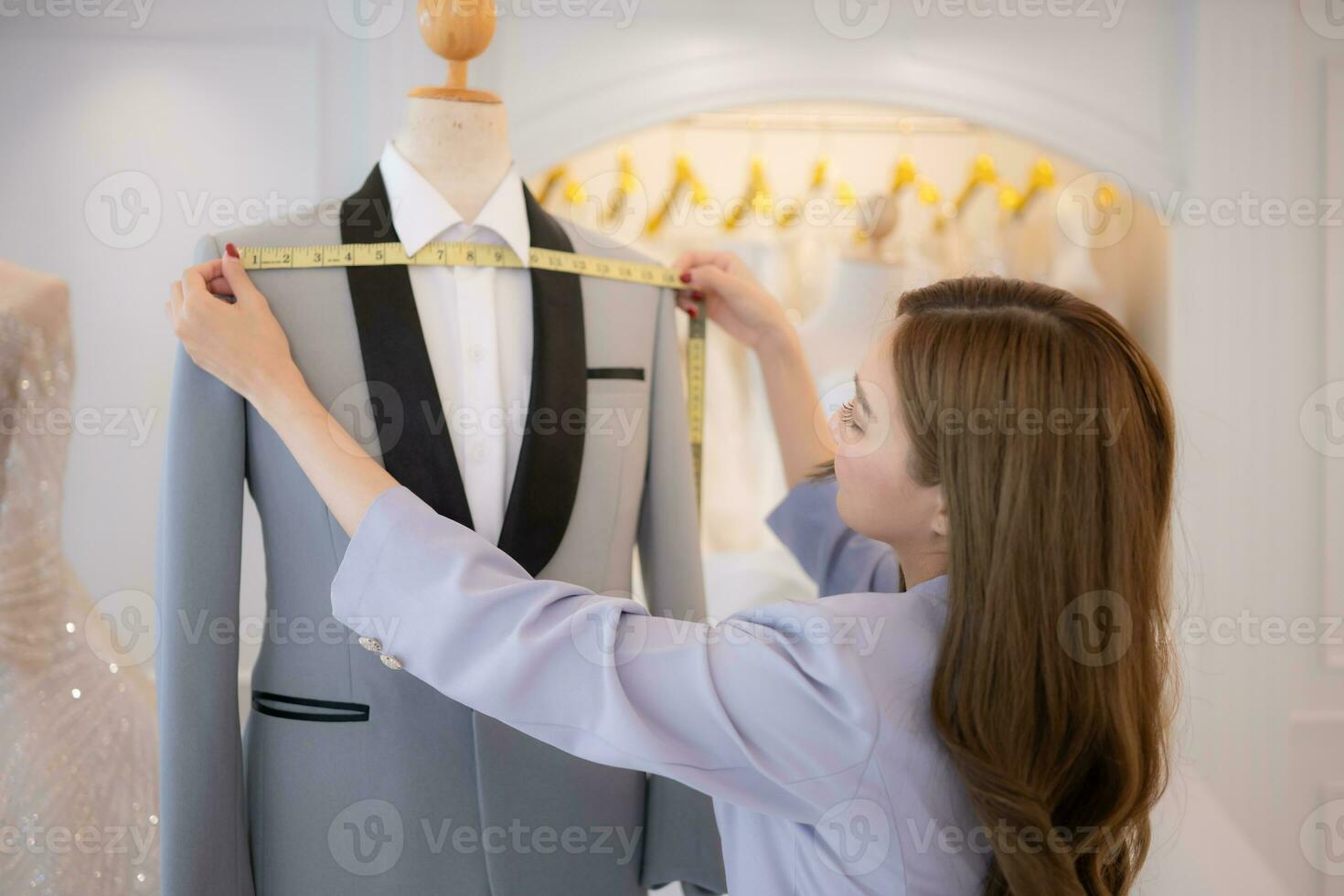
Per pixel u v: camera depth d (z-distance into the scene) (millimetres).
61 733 1268
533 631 970
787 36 2396
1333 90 2443
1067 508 977
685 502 1343
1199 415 2475
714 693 959
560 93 2340
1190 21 2426
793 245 2713
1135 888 2318
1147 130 2469
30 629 1252
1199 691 2480
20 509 1248
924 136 2738
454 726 1162
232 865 1124
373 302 1160
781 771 962
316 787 1142
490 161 1229
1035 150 2742
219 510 1115
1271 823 2473
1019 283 1070
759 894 1044
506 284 1233
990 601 965
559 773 1207
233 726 1135
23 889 1234
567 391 1204
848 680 949
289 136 2252
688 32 2377
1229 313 2471
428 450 1134
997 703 958
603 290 1299
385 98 2242
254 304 1099
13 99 2221
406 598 993
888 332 1084
